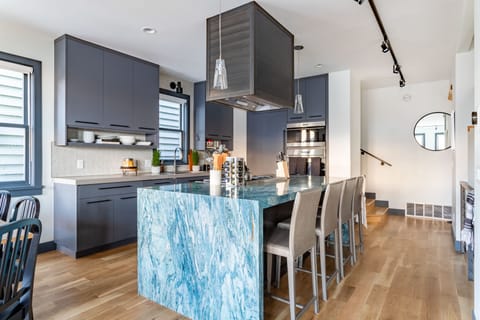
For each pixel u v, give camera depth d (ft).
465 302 7.38
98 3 8.90
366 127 20.36
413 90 18.88
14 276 4.06
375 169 20.06
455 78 12.29
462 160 11.74
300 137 17.04
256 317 5.58
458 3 8.82
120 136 13.82
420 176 18.65
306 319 6.59
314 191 6.65
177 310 6.82
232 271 5.91
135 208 12.48
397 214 19.22
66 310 6.95
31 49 11.07
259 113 20.08
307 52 12.85
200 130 18.07
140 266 7.66
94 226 11.03
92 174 12.90
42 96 11.34
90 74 11.87
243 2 8.80
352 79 15.93
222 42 9.42
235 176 8.30
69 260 10.31
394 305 7.23
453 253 11.15
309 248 6.73
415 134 18.83
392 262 10.19
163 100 16.62
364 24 10.25
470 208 8.69
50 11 9.37
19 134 10.95
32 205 6.18
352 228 10.00
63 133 11.24
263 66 9.21
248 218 5.69
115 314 6.78
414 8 9.12
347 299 7.53
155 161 14.62
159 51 12.90
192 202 6.54
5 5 9.01
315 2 8.83
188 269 6.63
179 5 8.97
